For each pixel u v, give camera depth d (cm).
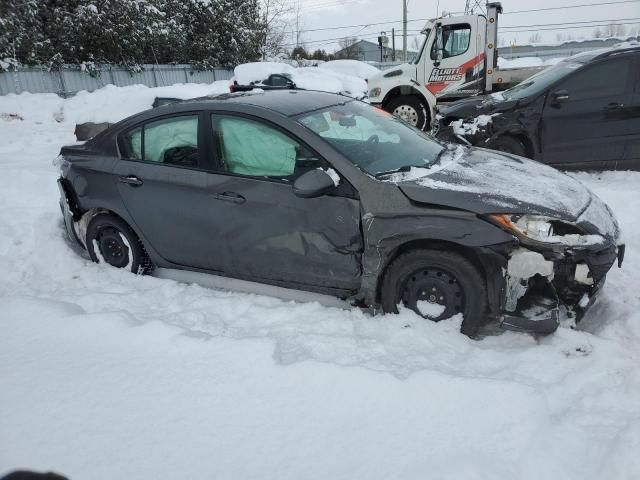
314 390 250
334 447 217
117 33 2055
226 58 2786
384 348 291
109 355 287
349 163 318
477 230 288
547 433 219
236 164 352
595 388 254
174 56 2544
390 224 303
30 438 229
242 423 232
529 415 227
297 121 339
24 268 443
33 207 565
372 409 236
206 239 369
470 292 298
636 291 354
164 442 223
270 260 348
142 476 207
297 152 331
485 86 1024
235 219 351
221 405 244
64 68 1936
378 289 326
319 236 326
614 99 622
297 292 366
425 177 322
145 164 390
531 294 306
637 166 656
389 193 307
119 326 312
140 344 294
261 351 281
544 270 284
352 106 408
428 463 205
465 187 309
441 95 1089
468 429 222
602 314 336
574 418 231
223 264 371
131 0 2141
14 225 511
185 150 373
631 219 492
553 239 284
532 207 294
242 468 209
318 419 233
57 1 1939
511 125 655
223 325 330
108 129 418
